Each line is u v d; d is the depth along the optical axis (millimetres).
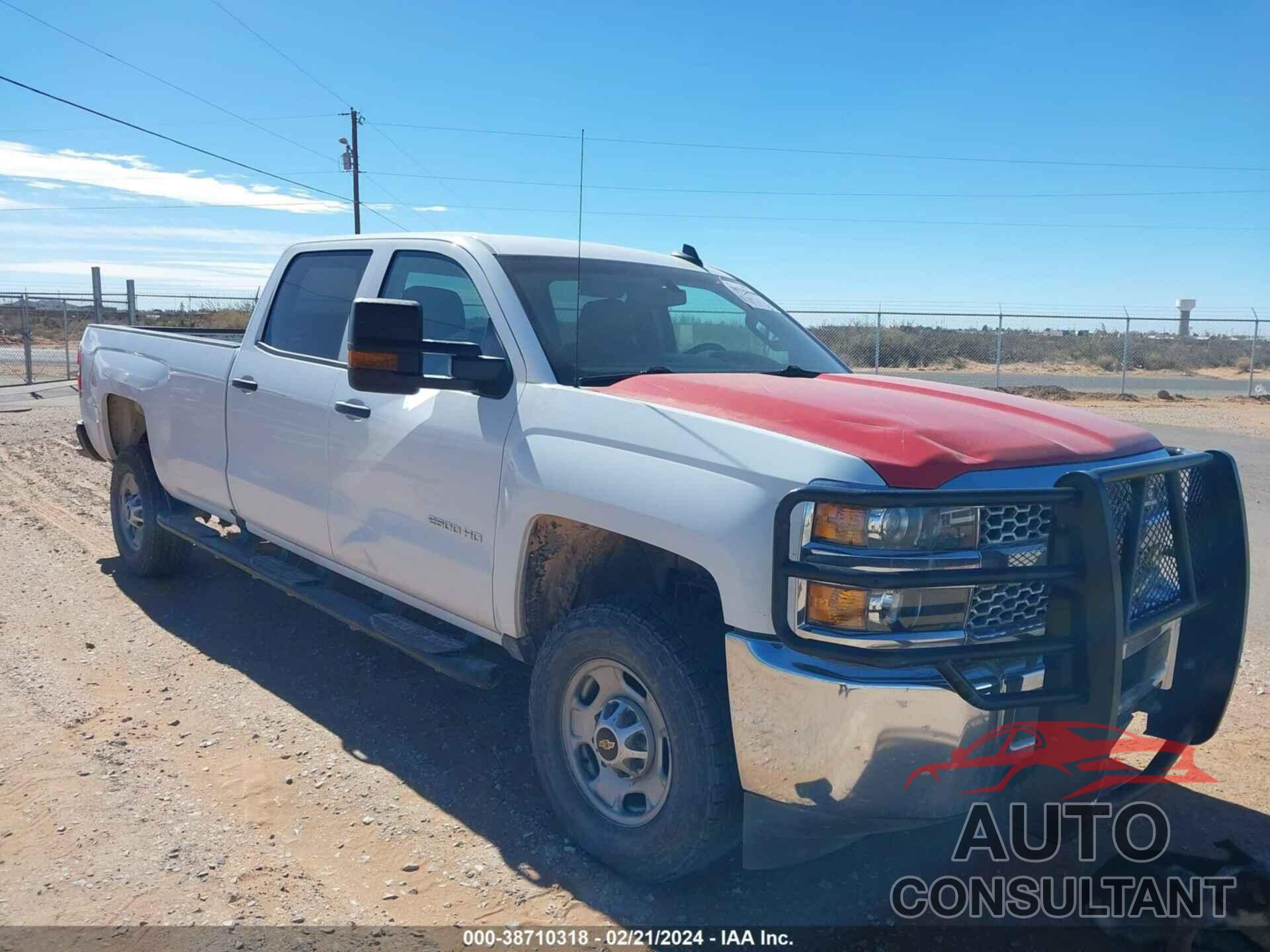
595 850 3150
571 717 3244
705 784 2803
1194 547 3248
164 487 5750
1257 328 24391
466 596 3604
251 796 3584
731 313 4344
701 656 2867
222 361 5066
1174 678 3271
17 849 3197
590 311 3795
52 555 6762
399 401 3900
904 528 2488
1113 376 32031
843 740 2502
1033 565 2557
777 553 2514
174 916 2873
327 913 2914
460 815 3490
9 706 4297
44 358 28344
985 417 3020
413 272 4152
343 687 4590
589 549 3426
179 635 5234
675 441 2885
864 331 27703
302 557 4996
